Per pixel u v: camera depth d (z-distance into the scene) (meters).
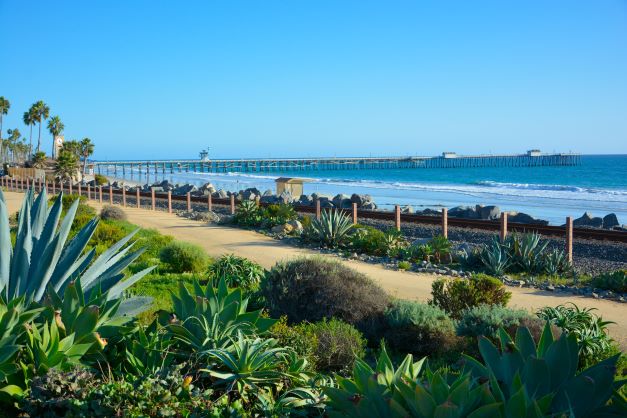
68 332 5.48
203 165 169.25
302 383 5.57
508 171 146.12
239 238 21.52
